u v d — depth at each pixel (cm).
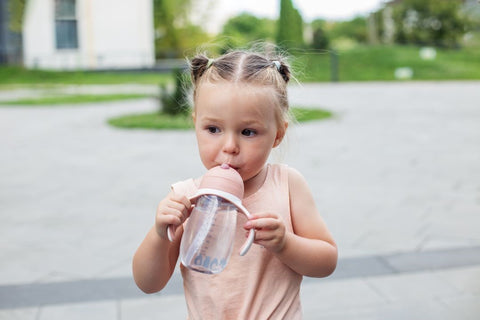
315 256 139
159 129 1099
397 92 1928
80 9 2895
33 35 2897
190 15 3750
